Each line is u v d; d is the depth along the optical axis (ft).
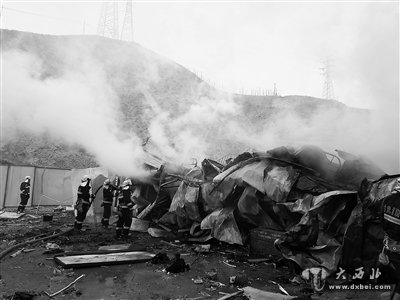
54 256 23.08
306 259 18.83
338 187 21.62
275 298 15.76
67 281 18.16
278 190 22.59
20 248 26.09
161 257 22.82
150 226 35.47
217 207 28.22
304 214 20.04
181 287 17.57
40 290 16.60
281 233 23.45
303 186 22.41
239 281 18.22
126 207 31.60
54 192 61.41
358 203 18.03
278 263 22.07
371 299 15.24
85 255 23.59
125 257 23.27
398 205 10.20
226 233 26.30
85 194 35.65
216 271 20.99
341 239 18.57
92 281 18.28
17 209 52.54
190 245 29.48
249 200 24.75
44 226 37.40
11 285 17.30
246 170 25.38
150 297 15.92
